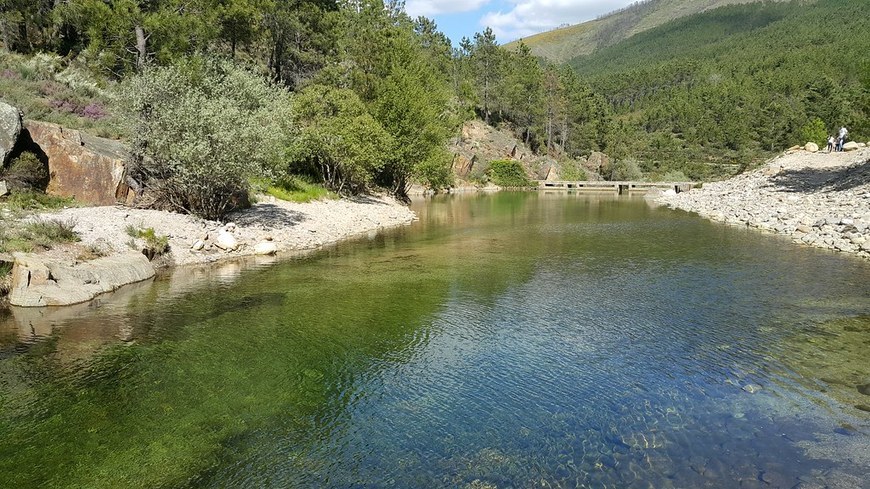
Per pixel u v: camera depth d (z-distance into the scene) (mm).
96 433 7672
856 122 53156
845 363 9805
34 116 24031
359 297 15039
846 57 158000
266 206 27375
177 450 7285
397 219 34125
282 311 13617
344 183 37438
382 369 10070
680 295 14797
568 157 106000
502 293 15484
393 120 42594
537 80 106875
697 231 27312
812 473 6516
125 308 13625
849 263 18000
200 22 34344
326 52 50531
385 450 7312
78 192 20766
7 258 14023
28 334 11609
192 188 21672
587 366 10102
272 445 7445
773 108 118375
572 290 15703
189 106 21250
